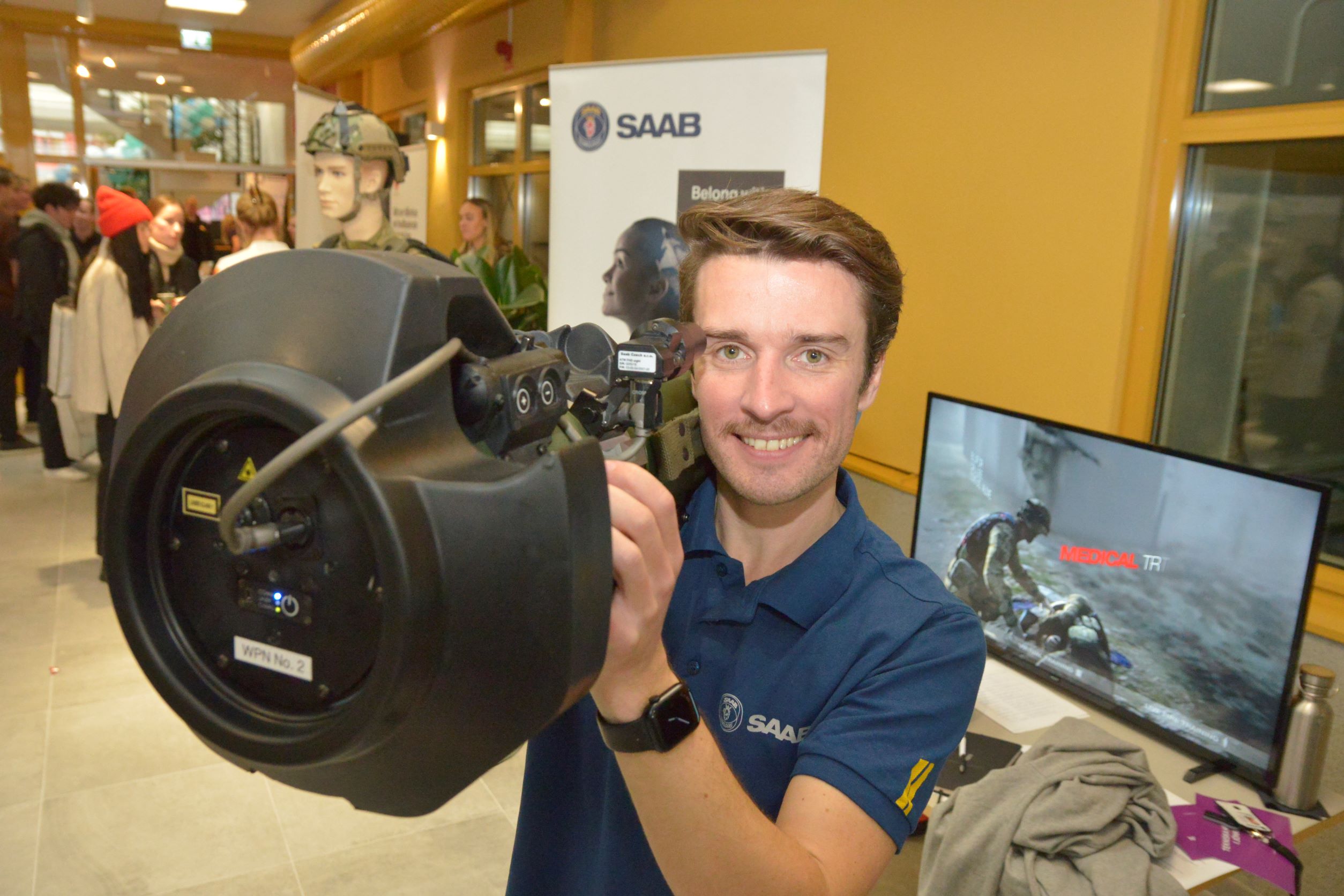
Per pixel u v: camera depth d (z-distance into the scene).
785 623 0.81
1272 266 2.22
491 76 6.02
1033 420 1.80
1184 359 2.45
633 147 3.38
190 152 9.72
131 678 3.06
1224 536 1.50
